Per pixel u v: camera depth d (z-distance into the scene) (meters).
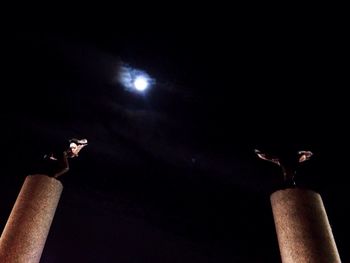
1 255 5.67
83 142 7.36
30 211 6.22
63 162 7.16
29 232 6.02
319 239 5.50
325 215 6.00
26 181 6.72
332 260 5.33
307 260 5.30
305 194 6.07
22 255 5.77
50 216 6.51
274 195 6.30
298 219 5.75
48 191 6.57
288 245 5.59
